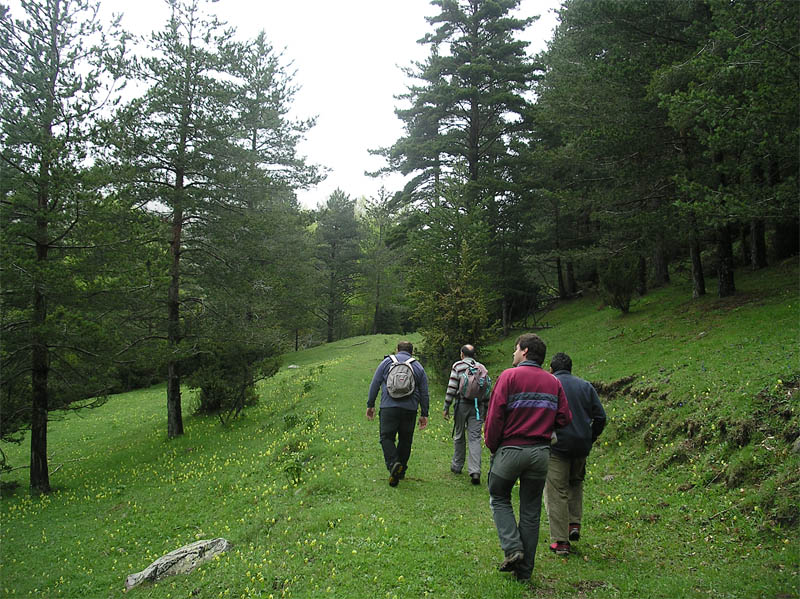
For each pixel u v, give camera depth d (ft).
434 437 35.70
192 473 38.55
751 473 20.29
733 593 13.78
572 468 18.07
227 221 54.34
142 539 28.58
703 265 76.18
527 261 85.81
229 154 54.34
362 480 27.12
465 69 73.92
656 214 47.93
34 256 39.68
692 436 25.03
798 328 34.01
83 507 36.37
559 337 63.00
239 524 26.37
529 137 83.35
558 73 65.05
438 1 79.25
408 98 83.66
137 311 49.65
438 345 52.85
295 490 28.27
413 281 56.13
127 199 47.19
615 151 47.91
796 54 30.58
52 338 39.60
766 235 71.00
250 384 56.39
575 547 17.98
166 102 50.96
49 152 38.73
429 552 17.92
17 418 44.88
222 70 54.39
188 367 61.62
